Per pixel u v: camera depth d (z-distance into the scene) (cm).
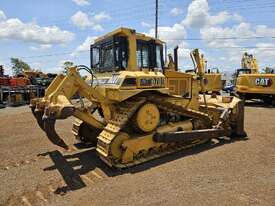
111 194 480
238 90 1869
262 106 1817
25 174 596
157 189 491
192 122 779
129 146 621
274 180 518
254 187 488
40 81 2639
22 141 891
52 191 509
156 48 736
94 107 819
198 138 749
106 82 684
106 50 720
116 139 609
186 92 799
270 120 1212
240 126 866
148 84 668
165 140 676
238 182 511
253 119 1245
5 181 559
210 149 735
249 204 427
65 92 602
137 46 692
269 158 647
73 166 641
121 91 618
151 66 722
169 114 764
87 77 795
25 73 3027
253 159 641
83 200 464
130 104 654
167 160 651
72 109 559
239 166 595
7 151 776
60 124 1194
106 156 595
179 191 479
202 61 852
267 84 1762
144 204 439
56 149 786
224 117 815
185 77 798
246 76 1833
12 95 2130
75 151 763
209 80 2155
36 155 735
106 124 691
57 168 630
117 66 674
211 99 947
